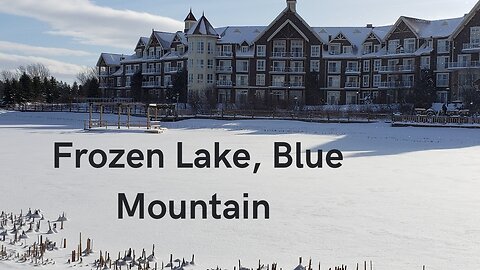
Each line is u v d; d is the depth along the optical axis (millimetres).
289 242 14539
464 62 83188
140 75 117062
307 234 15391
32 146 42062
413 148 42562
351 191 22422
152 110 84875
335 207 19156
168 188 22828
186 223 16547
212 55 104375
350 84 100875
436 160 34094
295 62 102688
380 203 19891
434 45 90438
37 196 20547
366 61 99500
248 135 56656
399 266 12500
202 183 24266
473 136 53156
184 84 104625
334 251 13711
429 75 88688
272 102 92250
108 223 16344
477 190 22766
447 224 16609
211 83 104438
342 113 75625
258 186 23562
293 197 21047
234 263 12539
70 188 22453
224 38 106062
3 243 13547
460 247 14094
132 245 14016
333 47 101938
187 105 98375
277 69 102688
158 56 115188
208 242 14461
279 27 101688
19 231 14773
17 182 23859
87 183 23812
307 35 101500
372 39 99000
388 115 72500
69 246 13594
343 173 27828
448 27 91000
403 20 94188
